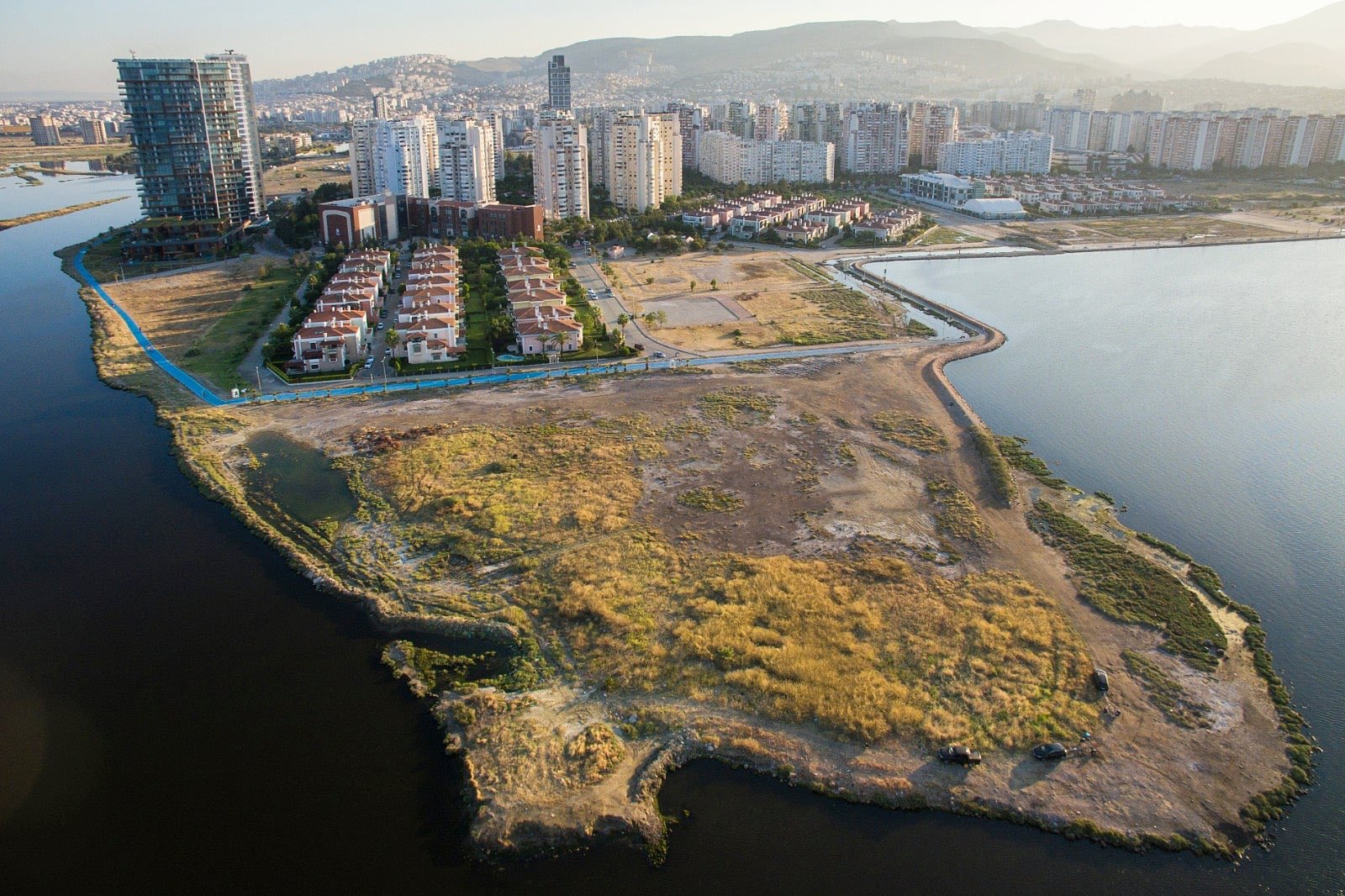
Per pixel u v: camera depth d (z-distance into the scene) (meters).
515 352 187.25
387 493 124.50
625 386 166.75
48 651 91.69
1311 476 137.25
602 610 95.31
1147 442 149.25
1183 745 78.50
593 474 128.75
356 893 65.25
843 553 108.38
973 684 84.88
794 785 74.31
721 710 81.69
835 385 167.25
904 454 137.88
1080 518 121.12
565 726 80.19
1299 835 69.94
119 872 66.81
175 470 134.25
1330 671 90.00
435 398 162.00
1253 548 114.88
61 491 127.50
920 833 70.31
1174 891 65.75
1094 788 73.94
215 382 171.12
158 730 80.62
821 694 83.12
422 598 99.69
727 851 68.75
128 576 105.69
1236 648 92.50
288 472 132.38
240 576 105.75
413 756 77.69
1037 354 196.88
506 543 110.38
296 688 86.38
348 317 195.00
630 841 69.25
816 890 65.69
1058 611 97.12
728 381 169.12
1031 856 68.50
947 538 112.88
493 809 71.38
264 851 68.56
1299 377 182.88
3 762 77.06
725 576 102.75
